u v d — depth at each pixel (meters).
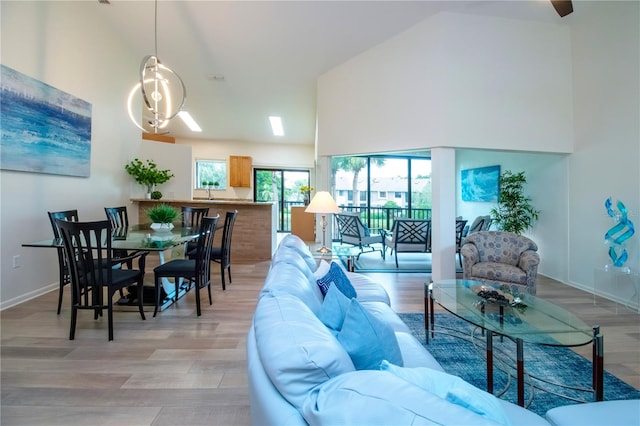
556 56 4.09
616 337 2.49
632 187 3.30
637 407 1.10
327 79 5.18
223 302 3.21
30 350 2.16
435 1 3.77
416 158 8.22
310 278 1.99
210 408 1.60
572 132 4.08
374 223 8.16
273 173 9.27
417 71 4.18
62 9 3.58
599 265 3.69
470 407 0.63
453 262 4.06
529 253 3.24
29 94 3.15
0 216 2.91
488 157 5.98
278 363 0.74
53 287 3.54
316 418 0.61
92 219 4.21
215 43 4.62
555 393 1.78
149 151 5.99
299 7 3.90
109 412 1.56
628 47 3.33
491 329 1.71
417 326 2.72
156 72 3.38
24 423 1.47
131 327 2.57
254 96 6.14
